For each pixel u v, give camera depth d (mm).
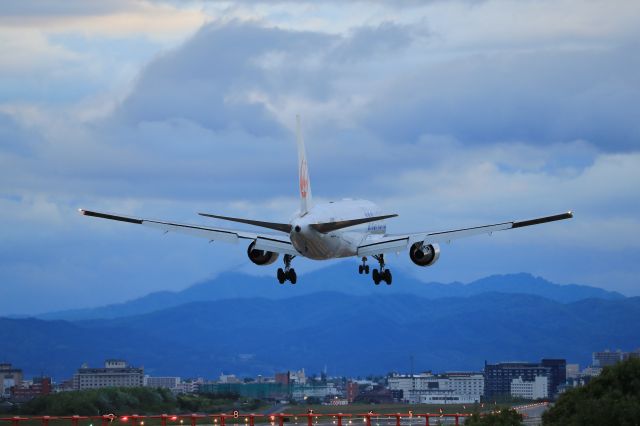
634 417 176125
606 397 181750
